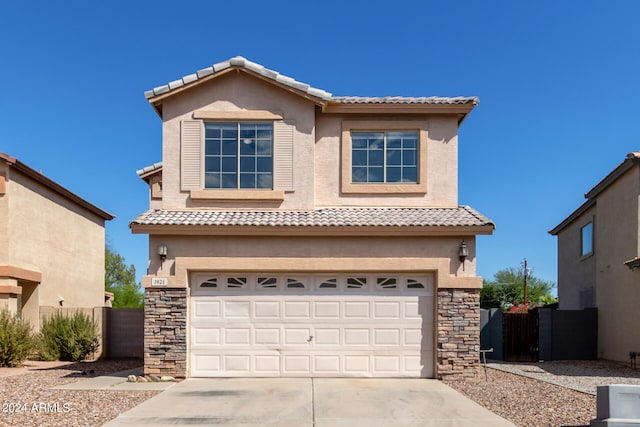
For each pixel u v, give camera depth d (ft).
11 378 45.47
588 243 75.77
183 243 44.19
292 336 44.60
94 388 39.50
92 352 61.98
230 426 29.14
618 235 63.46
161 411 32.32
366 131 50.29
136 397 36.52
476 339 43.65
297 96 48.73
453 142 50.06
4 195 61.11
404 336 44.75
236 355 44.27
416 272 45.16
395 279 45.29
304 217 45.60
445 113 49.90
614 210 64.80
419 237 44.57
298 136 48.57
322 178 49.73
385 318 44.91
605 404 27.30
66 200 75.87
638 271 57.82
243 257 44.21
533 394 38.29
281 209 47.83
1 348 53.93
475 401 35.91
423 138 49.88
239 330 44.50
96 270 87.04
